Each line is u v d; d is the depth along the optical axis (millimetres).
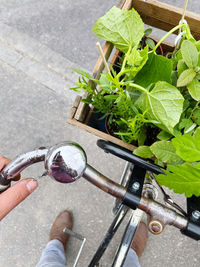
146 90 354
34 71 1325
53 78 1309
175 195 1104
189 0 1353
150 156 406
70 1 1412
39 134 1252
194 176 292
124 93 417
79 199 1174
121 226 1119
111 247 1107
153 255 1102
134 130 405
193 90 372
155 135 490
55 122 1260
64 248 1123
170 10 542
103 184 396
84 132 1235
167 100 342
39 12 1403
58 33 1367
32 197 1187
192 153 263
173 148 358
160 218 387
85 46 1341
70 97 1279
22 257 1141
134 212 668
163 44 643
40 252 1140
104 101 491
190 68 364
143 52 362
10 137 1257
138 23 386
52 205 1176
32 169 1197
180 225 380
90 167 403
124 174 834
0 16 1415
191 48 350
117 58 608
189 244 1100
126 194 393
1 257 1144
